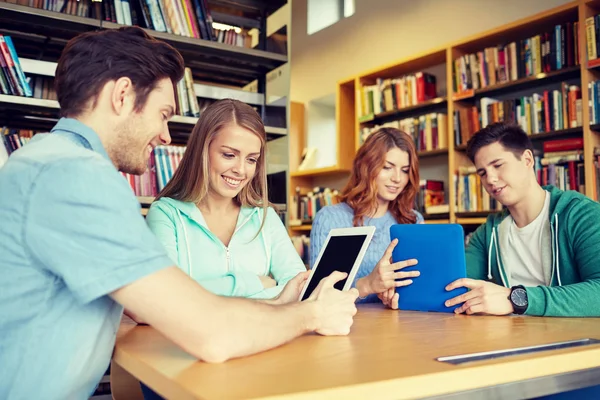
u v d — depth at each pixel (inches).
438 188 171.2
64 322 36.2
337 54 227.0
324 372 31.9
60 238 33.6
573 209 72.2
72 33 112.6
